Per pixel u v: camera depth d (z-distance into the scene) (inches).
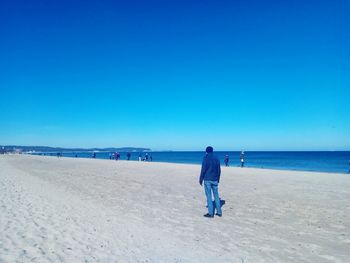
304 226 326.3
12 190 515.5
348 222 344.5
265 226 325.1
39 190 541.0
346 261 223.9
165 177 871.7
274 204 450.9
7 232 256.4
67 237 253.8
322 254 238.7
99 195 517.0
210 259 221.3
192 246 250.7
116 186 648.4
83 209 380.2
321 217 368.5
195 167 1384.1
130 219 340.2
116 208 403.2
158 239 266.1
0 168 1206.9
